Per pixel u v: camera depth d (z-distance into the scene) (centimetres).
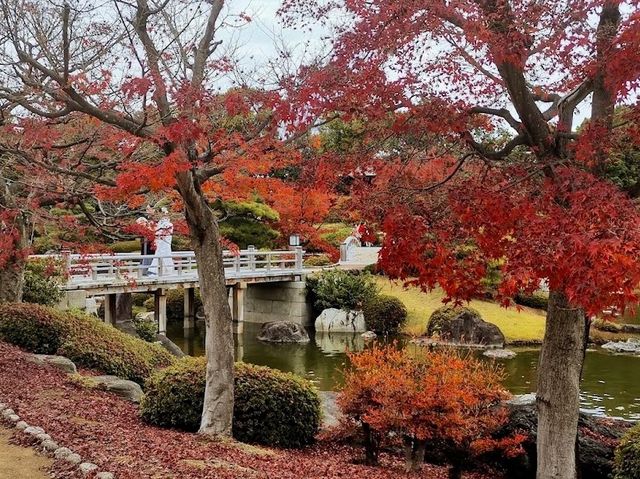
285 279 2330
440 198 539
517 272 397
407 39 500
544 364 579
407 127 551
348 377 768
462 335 1794
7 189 865
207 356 722
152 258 1869
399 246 518
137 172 579
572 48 493
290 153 661
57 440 570
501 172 523
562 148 534
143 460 547
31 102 702
